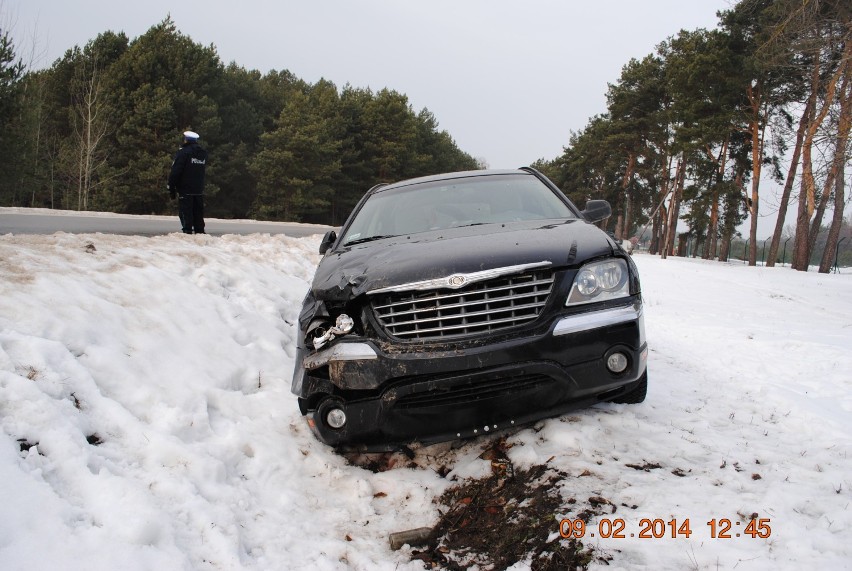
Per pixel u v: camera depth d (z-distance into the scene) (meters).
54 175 43.97
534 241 3.58
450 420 3.30
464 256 3.42
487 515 3.06
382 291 3.32
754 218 36.78
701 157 38.19
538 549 2.66
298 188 51.06
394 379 3.22
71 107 43.62
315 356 3.41
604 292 3.37
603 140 52.41
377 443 3.42
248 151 51.56
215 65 48.44
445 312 3.28
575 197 67.44
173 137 42.41
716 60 34.19
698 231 50.03
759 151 36.34
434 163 72.69
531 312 3.28
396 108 61.75
